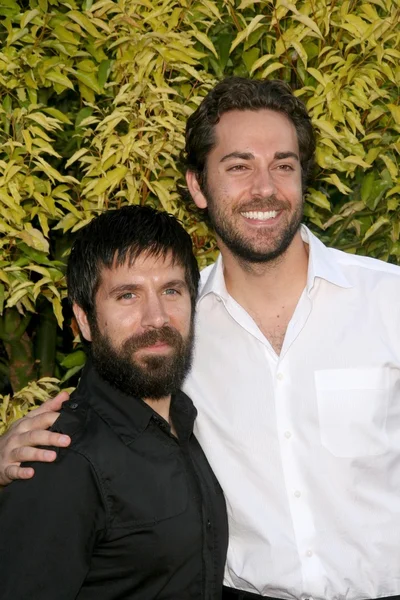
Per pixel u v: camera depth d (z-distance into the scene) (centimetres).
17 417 349
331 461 295
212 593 270
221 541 285
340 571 293
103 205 348
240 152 298
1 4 354
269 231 297
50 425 261
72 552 248
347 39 364
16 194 328
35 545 246
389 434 298
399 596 295
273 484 297
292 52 362
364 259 312
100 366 267
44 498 249
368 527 294
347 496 294
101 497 254
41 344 389
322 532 294
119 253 263
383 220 357
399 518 295
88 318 271
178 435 281
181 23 361
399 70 353
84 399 269
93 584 258
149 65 347
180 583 263
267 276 303
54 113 350
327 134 350
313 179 361
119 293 264
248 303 309
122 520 256
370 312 301
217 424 302
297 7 361
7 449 255
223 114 305
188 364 275
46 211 346
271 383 300
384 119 363
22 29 345
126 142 337
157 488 261
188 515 263
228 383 304
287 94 307
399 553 295
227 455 301
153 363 263
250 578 297
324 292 301
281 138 300
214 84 359
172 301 269
